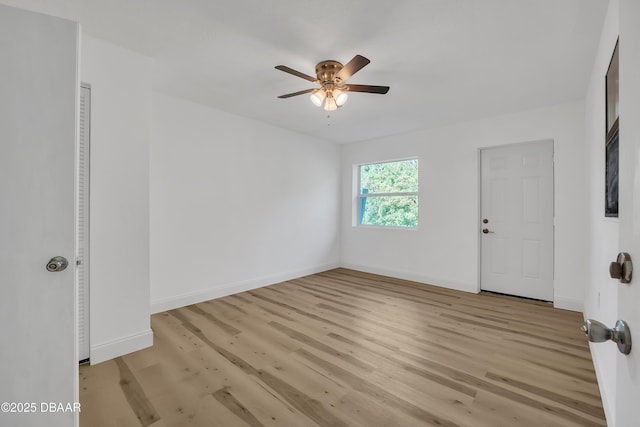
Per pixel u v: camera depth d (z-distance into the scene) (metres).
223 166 3.60
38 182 1.21
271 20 1.86
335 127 4.26
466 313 3.05
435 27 1.90
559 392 1.74
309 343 2.38
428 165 4.27
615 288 1.58
